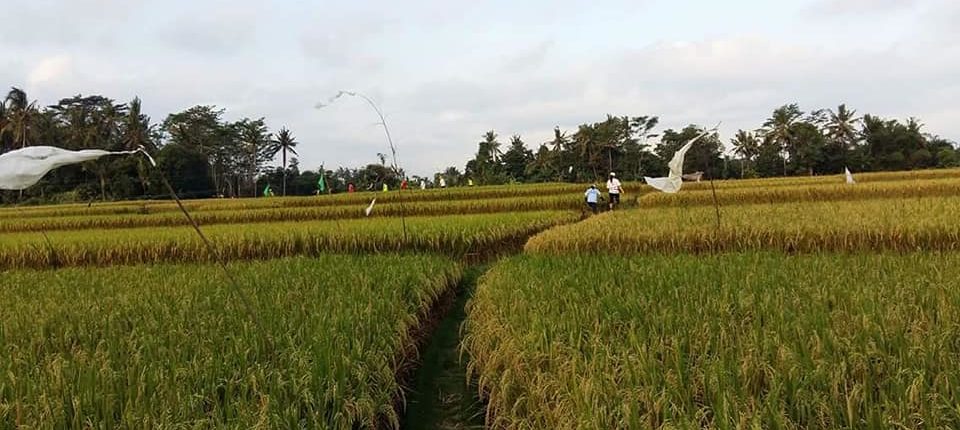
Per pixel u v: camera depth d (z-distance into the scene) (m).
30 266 16.89
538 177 76.81
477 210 28.62
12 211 36.84
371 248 16.69
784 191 28.05
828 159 73.12
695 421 3.95
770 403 4.00
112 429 4.36
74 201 55.56
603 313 6.63
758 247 13.13
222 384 5.22
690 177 10.76
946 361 4.50
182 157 62.59
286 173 80.94
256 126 73.75
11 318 7.74
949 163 71.31
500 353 6.18
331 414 5.03
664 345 5.45
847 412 3.93
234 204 37.25
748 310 6.43
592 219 17.50
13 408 4.62
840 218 14.05
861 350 4.86
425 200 36.03
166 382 5.06
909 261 8.67
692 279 8.29
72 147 57.34
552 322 6.27
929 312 5.80
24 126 53.66
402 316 8.16
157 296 9.03
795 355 4.73
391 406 5.66
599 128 75.62
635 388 4.44
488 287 9.30
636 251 13.50
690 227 14.05
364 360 6.05
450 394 7.12
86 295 9.40
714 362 4.72
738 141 77.12
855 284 7.25
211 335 6.49
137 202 43.09
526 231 18.23
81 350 6.27
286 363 5.71
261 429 4.35
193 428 4.31
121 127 59.78
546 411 4.54
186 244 16.81
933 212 13.84
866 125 75.75
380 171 55.28
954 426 3.80
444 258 14.02
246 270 11.65
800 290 7.16
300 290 9.30
